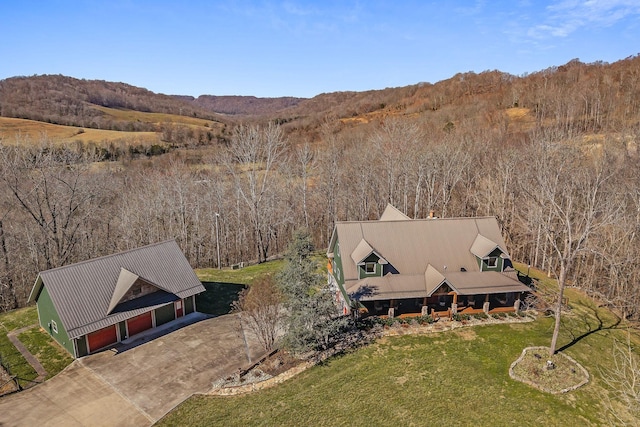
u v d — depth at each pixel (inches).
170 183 2198.6
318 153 2501.2
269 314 1053.8
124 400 869.2
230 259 2116.1
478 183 2169.0
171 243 1333.7
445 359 990.4
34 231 1699.1
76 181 1643.7
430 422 782.5
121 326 1110.4
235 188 2158.0
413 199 2423.7
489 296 1309.1
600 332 1141.7
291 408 827.4
